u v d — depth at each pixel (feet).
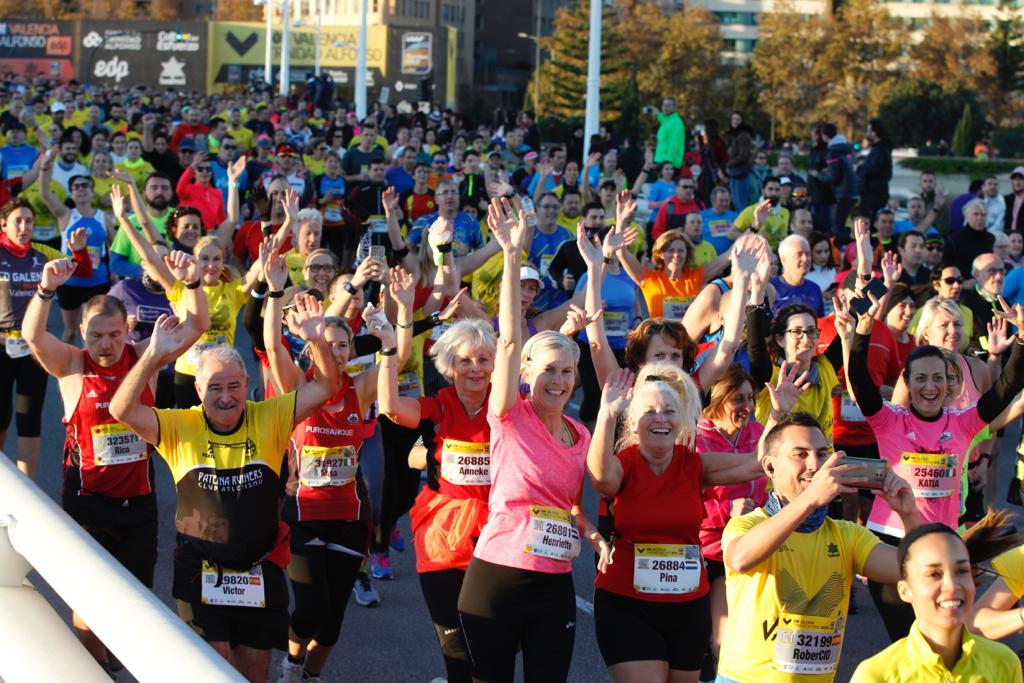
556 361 15.76
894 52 211.20
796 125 211.41
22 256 26.14
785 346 22.35
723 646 13.92
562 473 15.69
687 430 16.47
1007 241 43.78
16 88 127.65
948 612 11.46
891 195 90.48
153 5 354.13
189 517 16.25
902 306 26.35
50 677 8.37
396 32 240.12
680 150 69.77
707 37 231.91
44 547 8.99
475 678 15.49
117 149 61.46
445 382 28.35
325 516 18.69
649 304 31.76
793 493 13.70
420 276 27.22
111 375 18.92
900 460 19.48
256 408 16.48
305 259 31.40
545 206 37.83
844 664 21.21
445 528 16.81
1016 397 21.07
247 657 16.66
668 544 15.93
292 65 243.19
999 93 213.25
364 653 20.66
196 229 32.09
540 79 245.65
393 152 73.26
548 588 15.48
